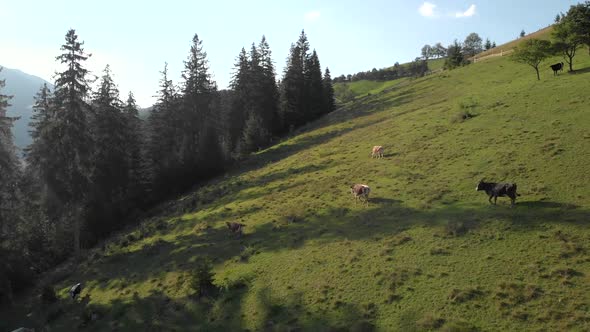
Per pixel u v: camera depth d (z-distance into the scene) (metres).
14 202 31.72
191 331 17.67
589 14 39.22
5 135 30.25
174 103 57.31
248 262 22.02
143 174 49.94
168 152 54.69
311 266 19.55
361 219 22.97
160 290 22.28
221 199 36.62
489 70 58.62
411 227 20.41
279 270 20.16
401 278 16.61
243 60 65.06
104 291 24.92
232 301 18.67
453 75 64.19
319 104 74.69
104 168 43.16
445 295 15.02
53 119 34.81
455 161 27.56
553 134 26.52
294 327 15.57
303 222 25.12
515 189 19.64
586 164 21.55
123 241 32.69
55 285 29.20
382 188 26.84
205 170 49.81
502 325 13.09
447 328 13.35
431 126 37.78
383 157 33.44
